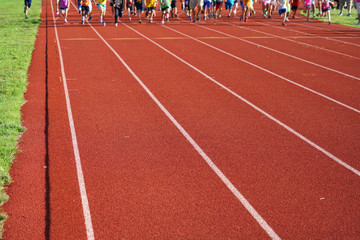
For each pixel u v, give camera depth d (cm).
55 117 776
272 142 683
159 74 1102
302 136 711
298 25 2209
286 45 1592
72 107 831
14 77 1023
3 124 715
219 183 549
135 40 1625
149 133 710
